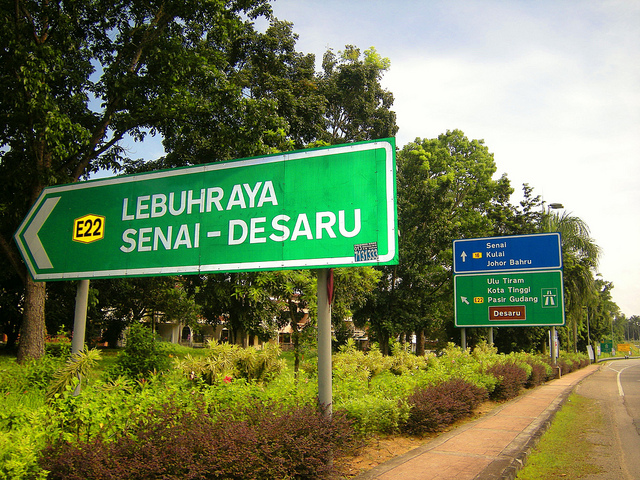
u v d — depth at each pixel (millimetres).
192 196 7184
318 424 5406
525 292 19969
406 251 30734
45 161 14805
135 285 26094
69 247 8031
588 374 32406
